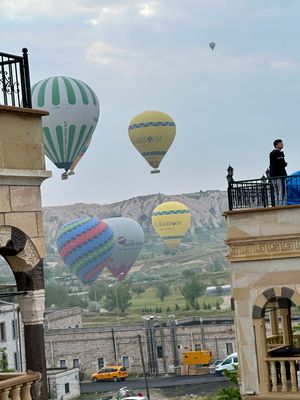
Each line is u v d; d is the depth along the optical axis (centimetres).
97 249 17450
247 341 3262
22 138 2283
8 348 11925
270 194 3322
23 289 2272
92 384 14600
